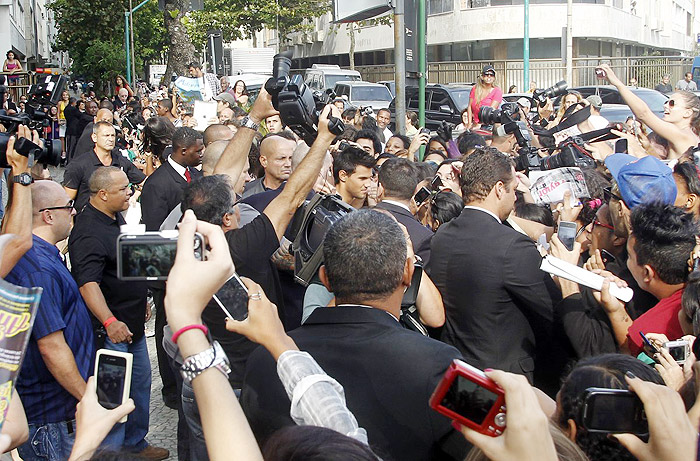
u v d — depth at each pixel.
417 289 3.32
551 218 4.97
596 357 2.33
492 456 1.60
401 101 8.48
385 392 2.59
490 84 10.84
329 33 45.91
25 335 1.83
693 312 3.04
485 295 3.89
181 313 1.75
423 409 2.55
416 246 4.60
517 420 1.57
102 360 2.48
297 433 1.65
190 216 1.82
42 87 5.37
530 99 10.55
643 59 32.62
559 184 4.93
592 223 4.47
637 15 39.91
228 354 3.88
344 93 23.94
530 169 5.52
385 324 2.73
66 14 37.69
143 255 1.87
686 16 54.31
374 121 9.66
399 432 2.57
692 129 6.05
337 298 2.83
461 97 20.20
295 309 4.51
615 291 3.48
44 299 3.96
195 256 1.81
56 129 16.92
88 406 2.40
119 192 5.14
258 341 2.32
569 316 3.72
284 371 2.23
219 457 1.67
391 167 4.82
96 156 8.99
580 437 2.12
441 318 3.94
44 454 4.09
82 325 4.28
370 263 2.74
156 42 40.59
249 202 5.19
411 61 8.99
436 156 8.02
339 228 2.83
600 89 19.09
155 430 5.73
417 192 5.77
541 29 33.69
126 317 5.14
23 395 4.04
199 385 1.73
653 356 3.02
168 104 16.78
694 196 4.12
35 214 4.34
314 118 4.07
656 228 3.42
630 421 1.81
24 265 3.95
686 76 25.36
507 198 4.06
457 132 11.41
